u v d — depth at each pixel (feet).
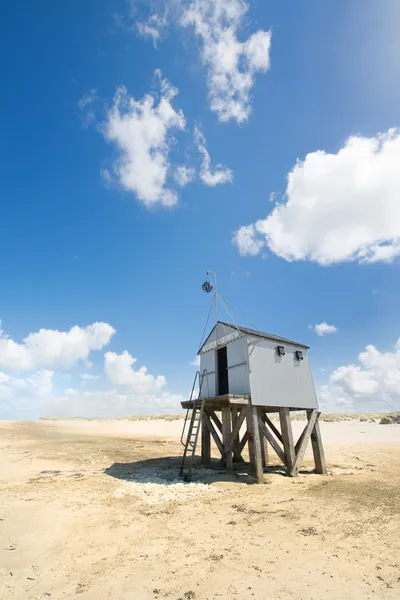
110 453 66.13
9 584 16.88
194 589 16.19
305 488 38.01
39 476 43.24
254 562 18.92
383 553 19.86
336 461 59.31
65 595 15.87
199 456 63.77
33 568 18.54
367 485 38.96
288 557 19.49
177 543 21.76
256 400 45.09
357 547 20.79
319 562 18.79
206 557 19.65
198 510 29.17
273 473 47.70
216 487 38.24
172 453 68.03
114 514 27.91
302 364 53.98
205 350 56.85
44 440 86.07
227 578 17.16
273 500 32.58
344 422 140.77
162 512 28.58
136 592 16.02
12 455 60.90
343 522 25.54
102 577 17.48
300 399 50.98
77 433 110.83
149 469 49.19
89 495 33.96
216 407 53.52
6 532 23.44
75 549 20.95
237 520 26.32
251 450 47.06
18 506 29.40
